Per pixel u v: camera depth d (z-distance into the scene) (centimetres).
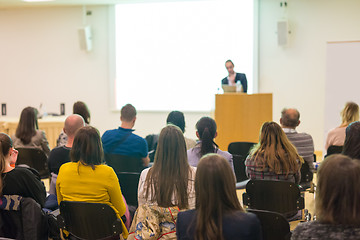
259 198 304
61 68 949
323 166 165
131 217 330
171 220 254
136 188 346
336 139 448
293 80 839
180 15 887
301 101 840
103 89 938
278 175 311
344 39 806
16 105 974
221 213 179
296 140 365
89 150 276
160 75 909
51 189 356
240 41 860
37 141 476
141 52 913
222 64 874
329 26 811
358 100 679
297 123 378
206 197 181
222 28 867
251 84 859
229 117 553
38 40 952
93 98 944
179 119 396
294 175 316
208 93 888
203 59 884
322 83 826
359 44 670
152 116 921
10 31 960
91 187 275
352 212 157
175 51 897
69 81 949
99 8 920
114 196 281
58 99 957
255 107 545
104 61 931
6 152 279
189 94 898
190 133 904
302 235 167
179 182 252
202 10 875
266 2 837
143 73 916
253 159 319
